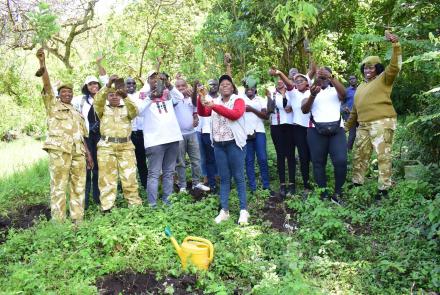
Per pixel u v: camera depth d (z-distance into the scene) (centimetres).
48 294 384
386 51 723
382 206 583
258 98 678
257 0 989
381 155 616
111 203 594
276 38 984
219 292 383
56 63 1631
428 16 697
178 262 453
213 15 893
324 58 1111
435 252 459
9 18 1271
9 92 1714
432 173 602
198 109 573
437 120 614
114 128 593
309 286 390
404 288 409
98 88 651
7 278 432
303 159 668
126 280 426
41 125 1708
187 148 718
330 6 1025
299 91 637
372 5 888
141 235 479
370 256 471
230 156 562
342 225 518
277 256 475
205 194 697
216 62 823
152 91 609
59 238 503
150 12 1332
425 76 789
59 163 562
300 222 571
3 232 585
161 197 686
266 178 689
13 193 764
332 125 600
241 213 570
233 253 473
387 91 609
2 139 1644
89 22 1552
